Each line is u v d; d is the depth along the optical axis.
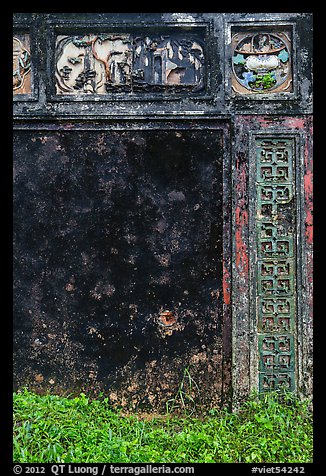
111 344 4.19
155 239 4.18
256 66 4.20
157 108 4.16
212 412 4.08
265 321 4.10
